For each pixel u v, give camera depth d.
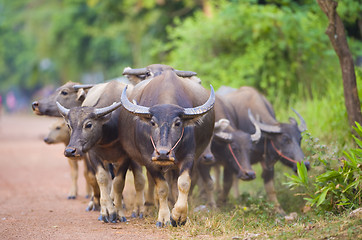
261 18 48.25
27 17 124.94
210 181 30.67
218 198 32.78
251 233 21.84
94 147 26.23
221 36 50.53
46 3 123.06
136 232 23.11
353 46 43.56
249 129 32.75
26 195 37.31
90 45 120.94
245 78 49.59
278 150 30.19
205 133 25.33
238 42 50.78
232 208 29.39
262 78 48.28
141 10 71.81
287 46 48.06
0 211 30.30
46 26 123.25
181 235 22.08
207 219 24.31
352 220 20.98
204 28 50.75
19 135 99.00
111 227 24.53
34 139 90.06
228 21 50.12
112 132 26.28
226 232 22.41
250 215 26.03
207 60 51.00
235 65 48.00
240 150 29.53
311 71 47.03
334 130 33.53
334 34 28.67
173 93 23.73
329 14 28.67
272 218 26.67
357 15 39.16
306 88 45.81
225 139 29.33
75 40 118.75
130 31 80.44
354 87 28.52
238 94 34.19
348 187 23.03
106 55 120.62
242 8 49.69
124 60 120.44
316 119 36.22
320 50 46.47
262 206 27.41
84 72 132.62
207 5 54.31
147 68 27.48
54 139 36.69
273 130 30.05
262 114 32.38
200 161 28.81
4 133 104.12
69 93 31.50
